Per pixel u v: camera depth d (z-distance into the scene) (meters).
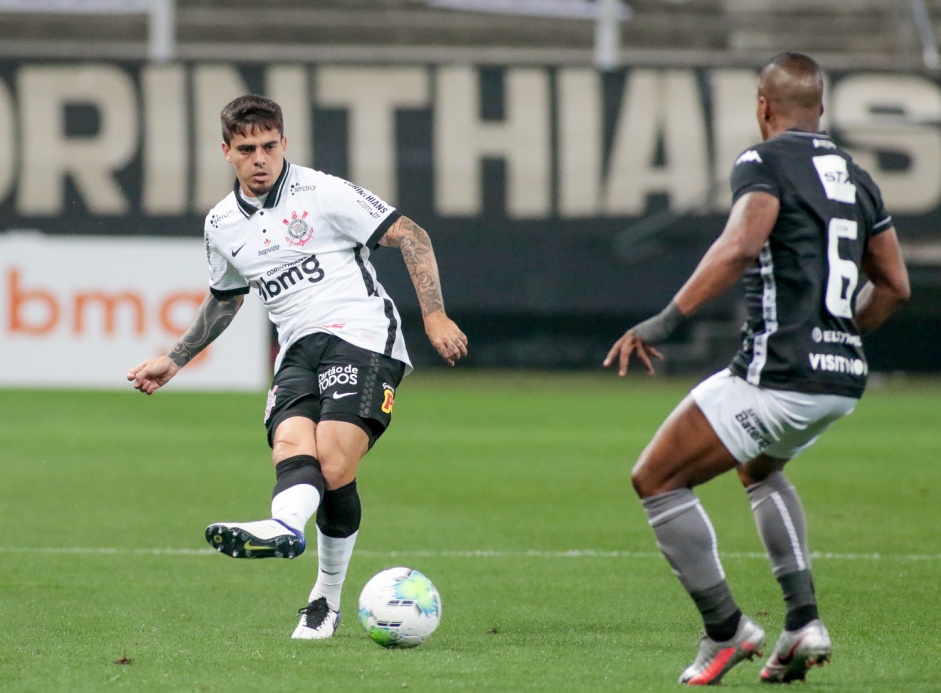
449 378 86.31
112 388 71.00
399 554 26.64
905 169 82.00
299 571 24.69
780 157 14.72
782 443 15.06
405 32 95.75
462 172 81.44
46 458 43.72
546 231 81.94
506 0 96.00
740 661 15.62
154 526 30.47
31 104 79.31
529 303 82.38
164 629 18.92
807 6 95.88
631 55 95.56
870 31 95.75
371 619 17.27
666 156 81.75
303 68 80.56
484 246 81.88
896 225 82.06
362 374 17.52
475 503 34.41
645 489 14.95
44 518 31.53
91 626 19.14
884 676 15.68
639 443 49.62
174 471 40.78
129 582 23.30
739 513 32.91
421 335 93.31
